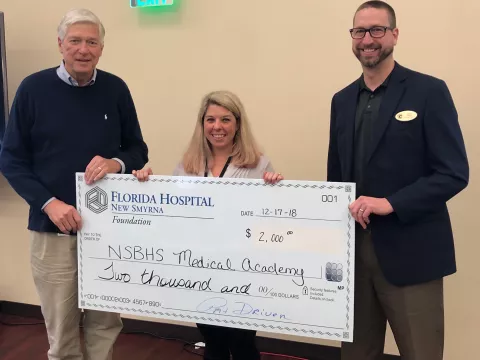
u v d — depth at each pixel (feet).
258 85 8.26
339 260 5.17
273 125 8.27
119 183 5.73
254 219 5.40
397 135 5.15
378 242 5.36
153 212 5.68
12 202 10.04
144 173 5.65
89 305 6.01
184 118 8.77
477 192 7.39
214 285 5.59
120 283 5.88
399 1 7.37
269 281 5.41
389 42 5.17
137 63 8.91
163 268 5.73
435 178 4.98
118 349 8.96
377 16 5.11
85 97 6.09
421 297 5.34
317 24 7.79
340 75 7.79
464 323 7.71
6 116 9.20
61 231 6.02
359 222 5.05
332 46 7.76
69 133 5.96
